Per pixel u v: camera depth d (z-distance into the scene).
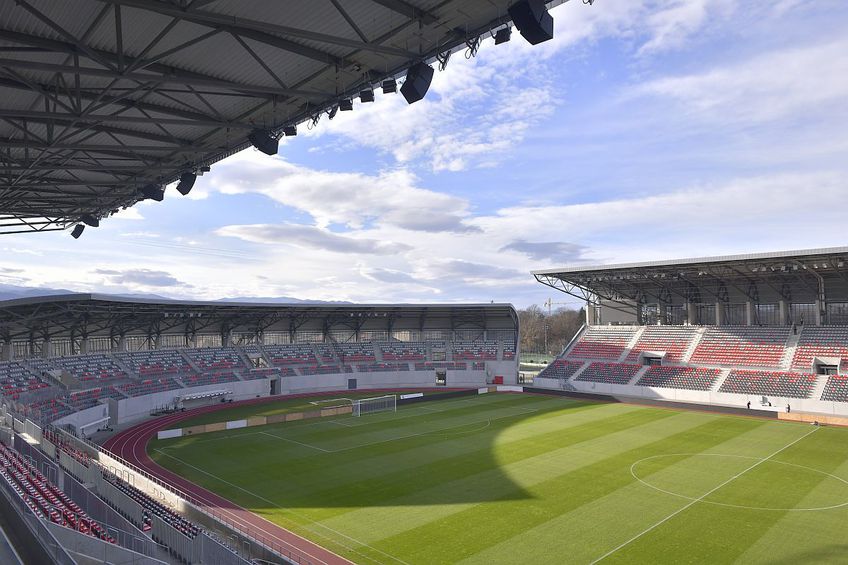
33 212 48.56
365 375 91.94
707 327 82.50
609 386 79.75
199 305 72.81
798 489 34.28
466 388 91.75
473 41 20.50
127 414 61.00
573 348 92.31
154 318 77.00
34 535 17.41
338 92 25.30
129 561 20.09
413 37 21.17
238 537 26.31
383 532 27.95
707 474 37.66
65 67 18.95
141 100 27.66
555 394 81.38
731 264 70.75
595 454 43.53
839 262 65.94
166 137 32.19
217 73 24.80
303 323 95.25
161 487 32.41
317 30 21.14
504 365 94.25
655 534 27.30
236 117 29.48
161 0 17.00
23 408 47.84
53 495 27.78
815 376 66.00
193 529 26.86
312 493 34.41
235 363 84.25
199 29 21.17
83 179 41.16
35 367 61.16
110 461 37.78
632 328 90.19
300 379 86.62
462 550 25.70
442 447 46.59
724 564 23.95
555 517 29.70
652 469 38.97
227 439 50.81
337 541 26.91
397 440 49.69
